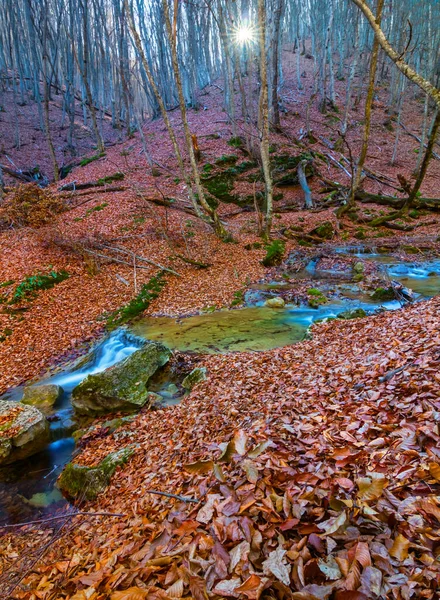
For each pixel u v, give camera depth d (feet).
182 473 12.70
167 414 19.26
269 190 51.08
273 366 20.88
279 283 42.57
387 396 12.08
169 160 78.54
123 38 98.27
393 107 107.14
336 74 123.85
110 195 65.31
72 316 34.76
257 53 111.14
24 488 16.83
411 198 59.82
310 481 8.41
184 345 27.89
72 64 104.32
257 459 10.08
